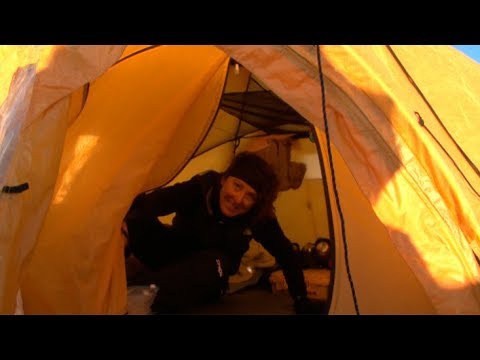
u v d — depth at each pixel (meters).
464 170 1.77
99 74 1.36
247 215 2.14
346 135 1.41
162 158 2.35
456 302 1.37
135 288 1.99
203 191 2.20
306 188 3.14
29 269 1.75
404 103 1.53
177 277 2.00
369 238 1.64
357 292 1.64
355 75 1.40
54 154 1.40
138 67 2.09
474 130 1.96
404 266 1.59
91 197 1.91
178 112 2.29
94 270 1.82
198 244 2.19
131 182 2.00
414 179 1.40
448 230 1.39
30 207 1.38
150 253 2.18
